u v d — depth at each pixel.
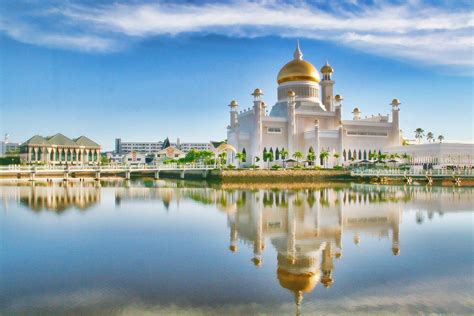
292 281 19.19
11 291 17.92
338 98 123.12
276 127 115.50
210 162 118.25
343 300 16.94
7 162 149.62
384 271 20.77
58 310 15.91
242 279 19.47
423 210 43.16
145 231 31.23
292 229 32.03
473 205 47.69
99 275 20.09
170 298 17.06
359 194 62.47
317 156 113.00
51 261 22.64
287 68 125.44
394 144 125.44
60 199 54.06
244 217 38.09
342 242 27.38
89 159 160.38
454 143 106.62
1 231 31.39
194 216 38.84
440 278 19.66
